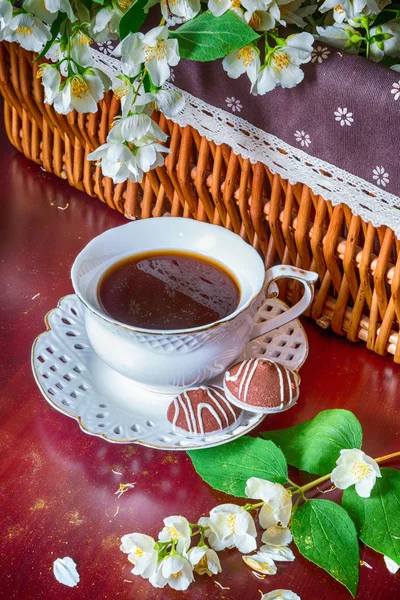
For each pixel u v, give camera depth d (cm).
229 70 67
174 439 66
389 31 69
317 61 67
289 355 71
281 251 76
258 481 64
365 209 69
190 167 76
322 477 66
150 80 67
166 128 76
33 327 74
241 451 66
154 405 68
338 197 70
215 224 75
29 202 85
